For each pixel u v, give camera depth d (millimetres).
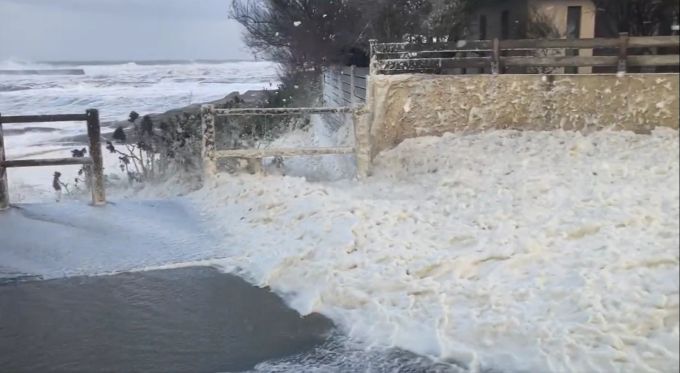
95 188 7762
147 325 4719
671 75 7918
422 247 5289
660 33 9461
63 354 4324
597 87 8266
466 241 5293
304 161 10914
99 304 5082
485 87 8781
